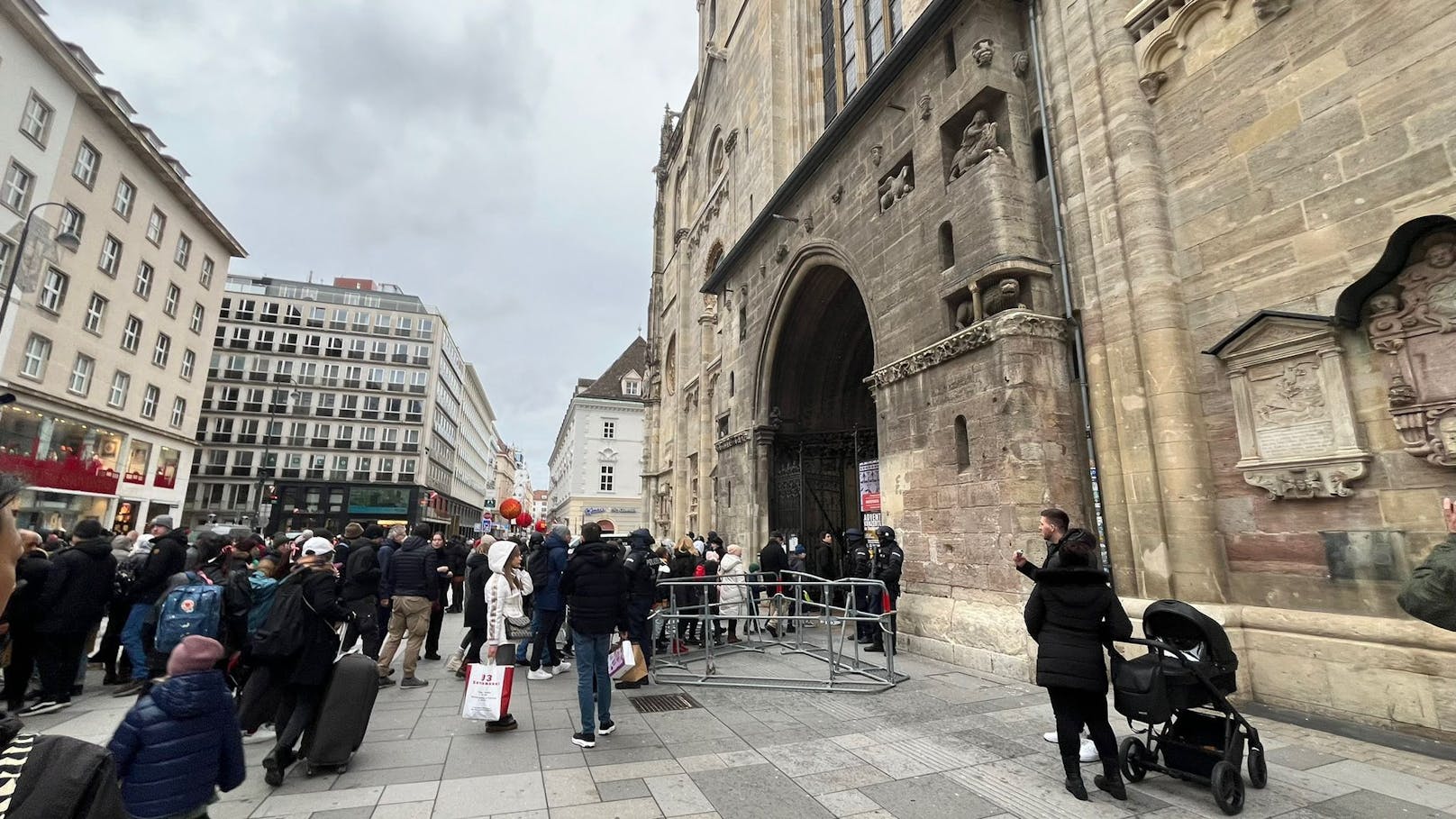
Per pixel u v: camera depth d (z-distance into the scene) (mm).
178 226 34156
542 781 4516
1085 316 8117
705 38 29875
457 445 79438
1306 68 6195
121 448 30250
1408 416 5148
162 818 2611
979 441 8844
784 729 5785
